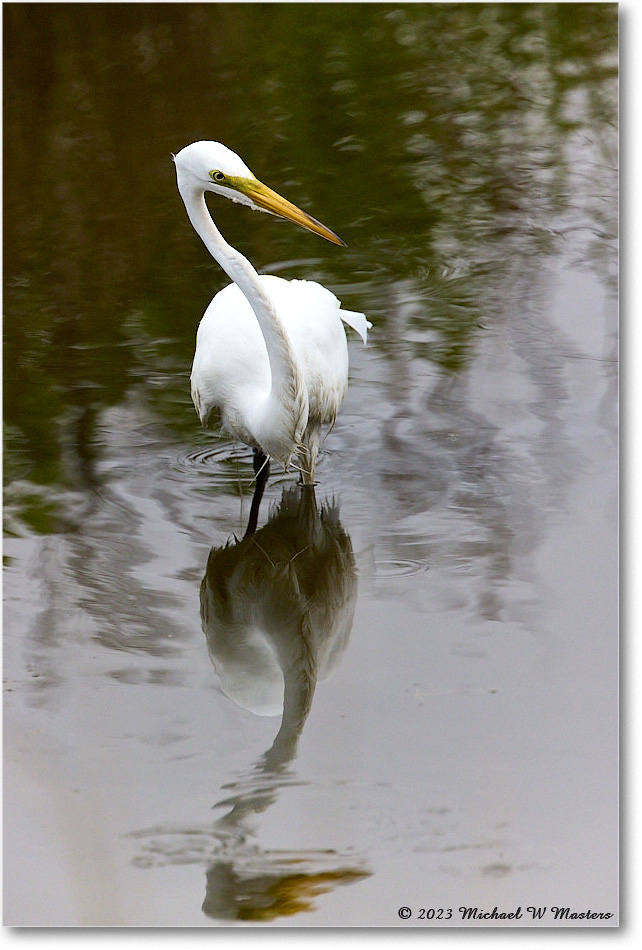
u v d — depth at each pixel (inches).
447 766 279.6
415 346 509.4
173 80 812.6
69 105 775.7
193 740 295.0
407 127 735.7
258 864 253.9
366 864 253.4
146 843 260.8
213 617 354.9
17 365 507.8
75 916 249.1
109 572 373.7
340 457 442.9
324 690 311.0
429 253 592.4
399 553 374.6
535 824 262.5
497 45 850.8
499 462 428.1
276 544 390.3
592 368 487.5
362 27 887.1
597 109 741.9
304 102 769.6
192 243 619.5
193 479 432.5
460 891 246.1
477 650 323.3
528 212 629.9
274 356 377.1
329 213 634.2
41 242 624.1
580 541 378.0
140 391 491.2
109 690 316.8
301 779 278.4
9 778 278.7
